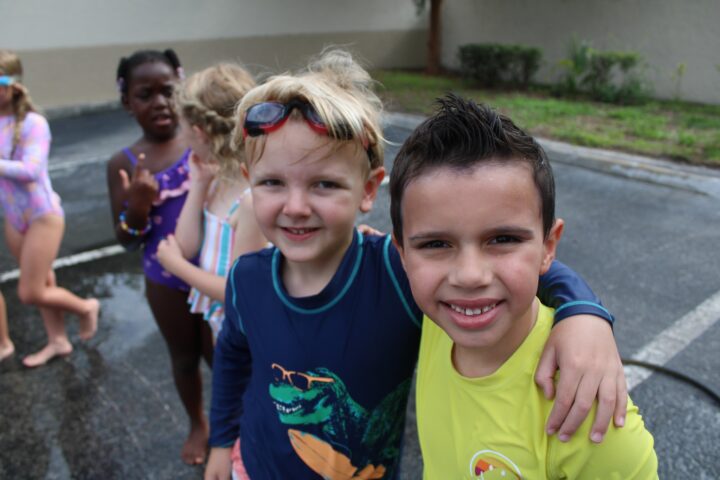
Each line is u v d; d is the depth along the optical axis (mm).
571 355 976
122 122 9789
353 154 1232
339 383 1323
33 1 10148
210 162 1846
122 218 2193
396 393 1362
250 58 12562
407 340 1318
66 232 5297
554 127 8211
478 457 1058
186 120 1817
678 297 3680
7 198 2906
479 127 903
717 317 3428
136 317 3781
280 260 1376
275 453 1421
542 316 1094
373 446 1384
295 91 1186
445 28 14203
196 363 2400
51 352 3326
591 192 5723
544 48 12039
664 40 10070
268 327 1358
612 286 3854
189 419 2793
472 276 891
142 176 2121
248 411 1476
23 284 3045
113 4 10906
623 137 7613
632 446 930
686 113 8969
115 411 2873
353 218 1280
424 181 909
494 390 1054
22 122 2832
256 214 1283
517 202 888
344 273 1294
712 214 5074
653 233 4711
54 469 2529
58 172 7145
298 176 1203
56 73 10602
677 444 2494
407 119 8789
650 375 2926
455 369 1141
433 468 1201
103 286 4242
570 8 11367
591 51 10273
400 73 13742
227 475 1635
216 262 1835
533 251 923
